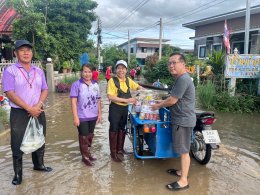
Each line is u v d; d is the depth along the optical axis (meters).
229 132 6.63
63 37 17.38
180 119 3.75
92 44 21.11
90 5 19.08
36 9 16.92
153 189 3.80
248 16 12.18
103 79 27.59
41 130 3.90
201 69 14.80
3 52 16.06
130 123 5.13
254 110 9.12
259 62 9.31
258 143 5.81
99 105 4.73
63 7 17.70
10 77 3.63
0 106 7.24
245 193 3.72
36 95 3.84
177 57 3.74
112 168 4.46
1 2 16.20
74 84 4.41
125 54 49.62
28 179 4.03
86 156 4.56
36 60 14.91
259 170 4.45
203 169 4.45
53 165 4.54
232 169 4.46
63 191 3.71
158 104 4.12
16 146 3.76
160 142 4.29
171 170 4.31
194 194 3.69
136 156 4.42
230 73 9.30
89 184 3.91
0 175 4.14
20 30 13.94
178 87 3.68
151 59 23.61
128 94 4.63
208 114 4.35
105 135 6.29
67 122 7.40
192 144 4.54
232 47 18.92
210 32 21.27
